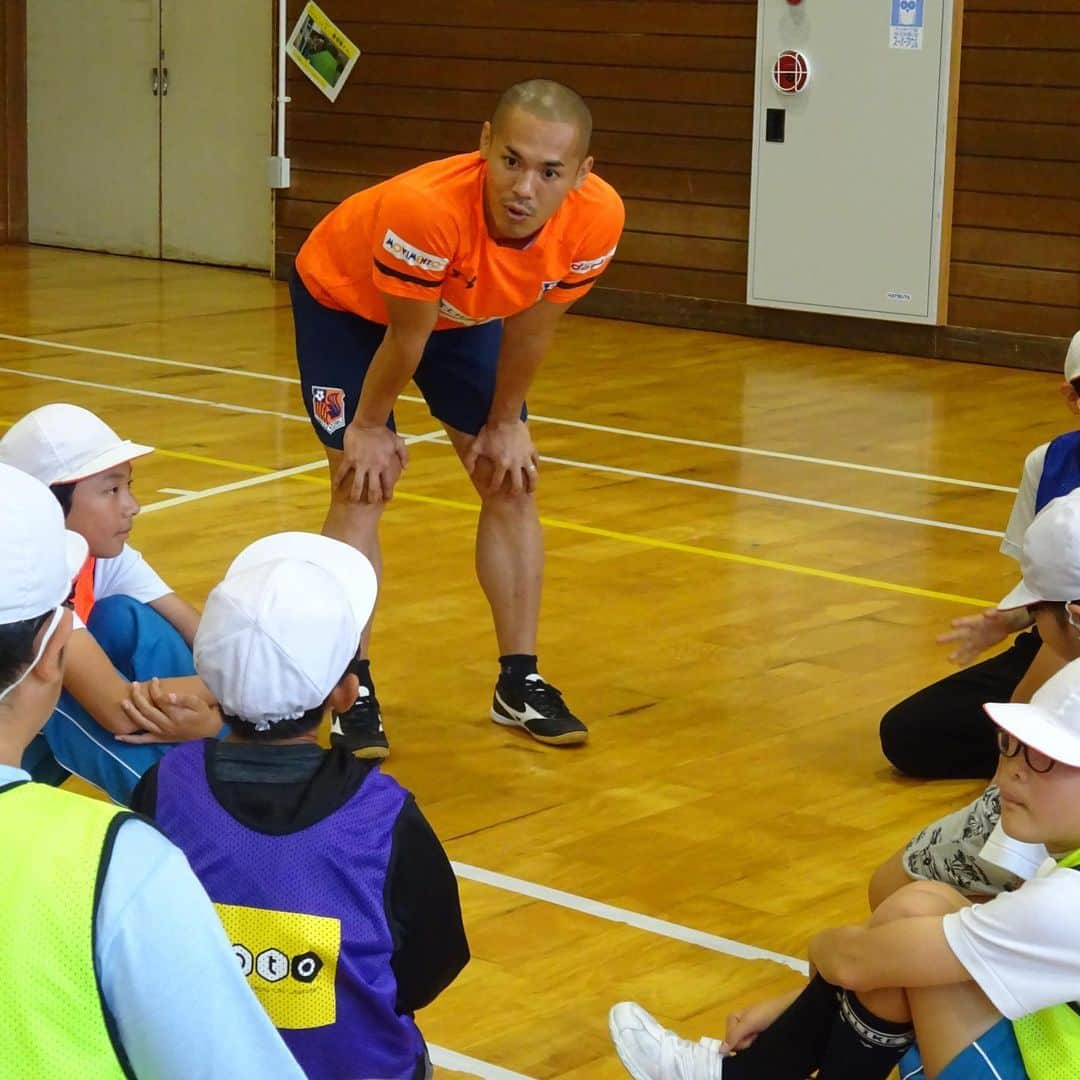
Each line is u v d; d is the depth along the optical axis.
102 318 15.06
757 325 14.79
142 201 19.05
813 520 8.86
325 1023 2.89
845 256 14.12
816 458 10.29
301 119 17.19
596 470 9.91
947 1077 2.98
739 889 4.75
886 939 3.02
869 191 13.89
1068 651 4.01
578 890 4.72
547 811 5.27
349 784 2.94
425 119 16.31
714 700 6.26
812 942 3.29
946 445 10.69
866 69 13.70
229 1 17.88
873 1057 3.20
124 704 4.00
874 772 5.64
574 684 6.39
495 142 5.01
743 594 7.55
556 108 4.96
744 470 9.96
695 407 11.79
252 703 2.92
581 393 12.22
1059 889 2.84
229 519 8.59
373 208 5.55
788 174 14.27
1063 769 2.86
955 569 7.99
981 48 13.28
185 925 1.89
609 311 15.63
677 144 14.96
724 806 5.33
